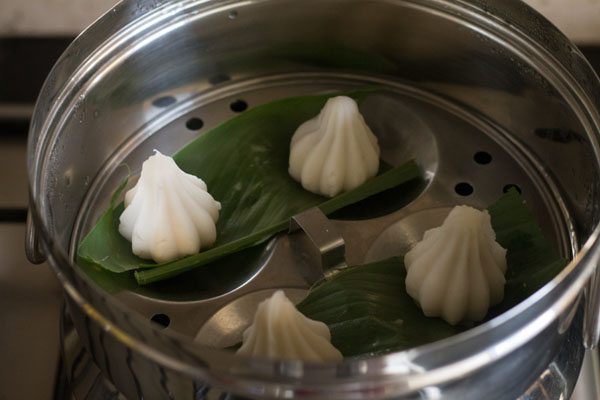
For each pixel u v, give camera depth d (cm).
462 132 61
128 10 56
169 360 44
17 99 64
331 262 54
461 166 59
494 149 60
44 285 58
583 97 54
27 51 66
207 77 62
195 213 55
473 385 46
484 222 53
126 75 58
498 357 44
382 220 57
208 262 55
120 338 45
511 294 53
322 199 58
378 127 61
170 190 54
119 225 56
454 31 59
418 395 45
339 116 57
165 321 53
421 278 52
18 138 64
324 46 62
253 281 54
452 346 43
